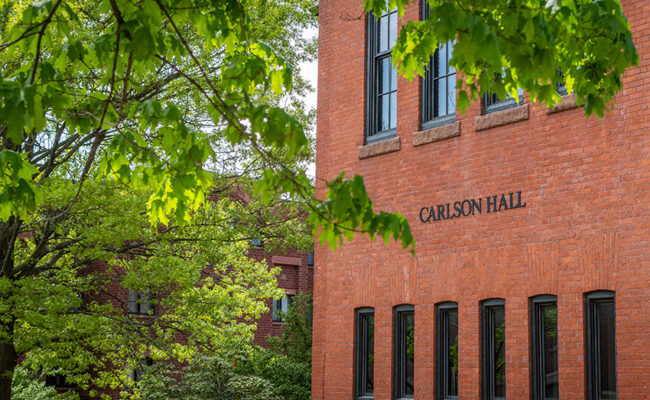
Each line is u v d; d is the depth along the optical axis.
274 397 19.83
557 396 12.59
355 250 16.02
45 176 15.79
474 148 14.17
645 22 12.05
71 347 16.42
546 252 12.80
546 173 13.04
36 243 18.31
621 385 11.56
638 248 11.70
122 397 21.58
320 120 17.31
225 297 19.38
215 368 19.56
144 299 20.92
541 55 6.14
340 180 6.11
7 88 5.68
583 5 6.33
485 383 13.55
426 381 14.32
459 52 5.52
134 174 7.88
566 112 12.91
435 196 14.68
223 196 20.33
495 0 5.95
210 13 7.50
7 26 14.07
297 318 28.45
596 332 12.21
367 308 15.79
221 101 6.24
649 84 11.92
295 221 21.77
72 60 6.79
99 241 16.05
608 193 12.20
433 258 14.53
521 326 12.96
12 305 14.89
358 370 15.77
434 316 14.42
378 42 16.55
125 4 6.17
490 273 13.56
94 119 7.05
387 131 15.98
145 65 6.82
